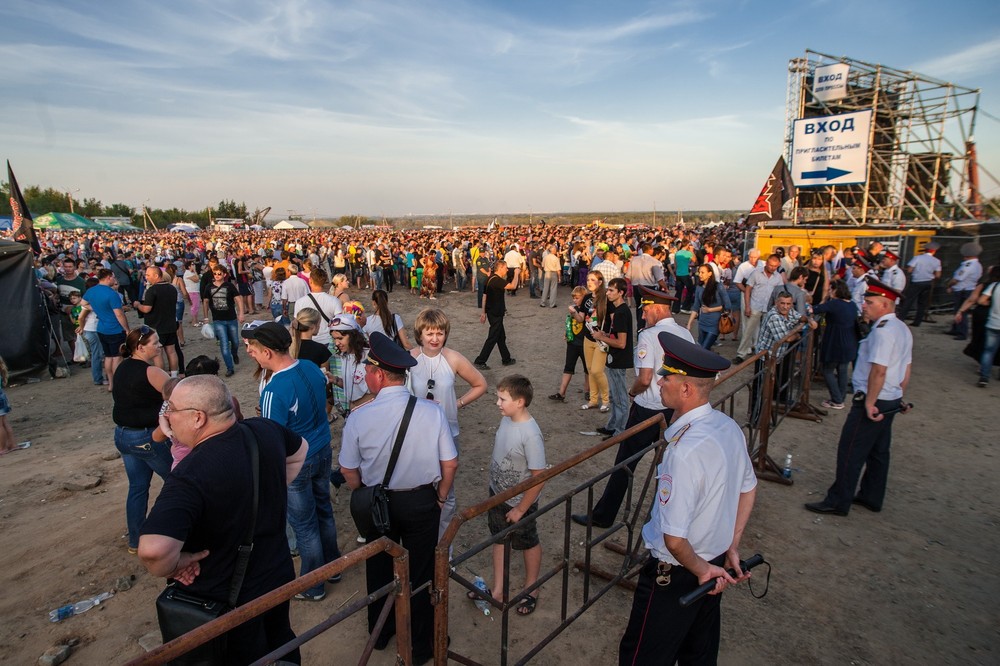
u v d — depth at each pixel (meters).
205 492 2.02
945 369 8.73
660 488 2.14
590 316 6.77
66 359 9.88
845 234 15.02
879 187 18.41
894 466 5.43
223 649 2.11
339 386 5.03
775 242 15.88
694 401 2.21
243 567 2.14
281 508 2.35
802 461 5.55
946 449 5.80
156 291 8.45
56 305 10.17
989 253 14.80
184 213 97.12
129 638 3.31
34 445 6.38
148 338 3.81
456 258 20.22
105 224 63.47
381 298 5.71
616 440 3.14
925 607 3.45
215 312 8.87
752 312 8.85
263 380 3.60
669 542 2.05
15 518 4.71
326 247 23.59
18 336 8.81
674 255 14.34
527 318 14.13
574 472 5.42
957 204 17.17
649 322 4.22
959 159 17.17
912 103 17.19
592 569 3.82
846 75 16.92
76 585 3.82
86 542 4.35
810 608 3.46
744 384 4.79
